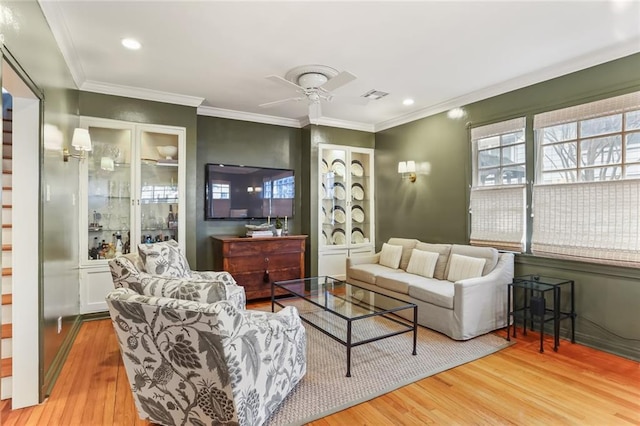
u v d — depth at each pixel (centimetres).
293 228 549
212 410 169
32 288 213
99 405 214
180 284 177
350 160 561
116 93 385
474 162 414
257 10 237
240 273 450
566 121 324
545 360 280
